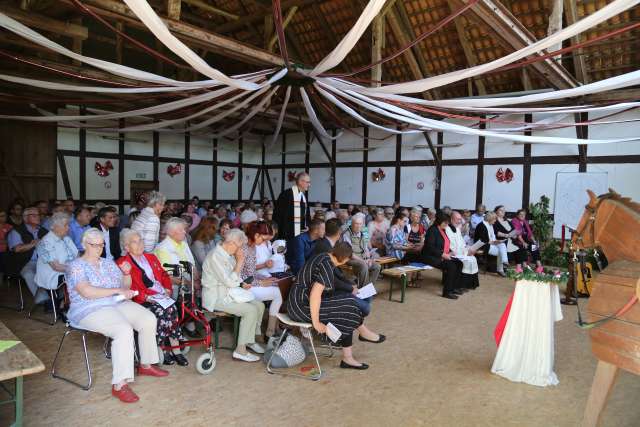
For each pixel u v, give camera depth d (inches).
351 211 423.8
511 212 399.5
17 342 93.9
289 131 561.6
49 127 408.5
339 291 154.9
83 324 123.5
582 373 146.9
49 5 240.5
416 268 242.7
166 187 494.3
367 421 112.2
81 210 216.1
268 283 169.8
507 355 142.9
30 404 115.3
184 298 148.3
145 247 175.2
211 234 191.8
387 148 477.4
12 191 390.0
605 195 112.0
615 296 98.9
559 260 345.1
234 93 295.6
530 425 112.7
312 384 133.2
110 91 240.2
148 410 114.5
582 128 361.1
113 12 186.2
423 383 136.3
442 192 439.2
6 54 212.2
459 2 189.2
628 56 326.6
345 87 246.1
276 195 579.8
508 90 395.5
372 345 169.5
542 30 322.7
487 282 294.2
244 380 134.6
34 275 192.1
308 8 394.6
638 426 113.2
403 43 373.1
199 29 218.2
